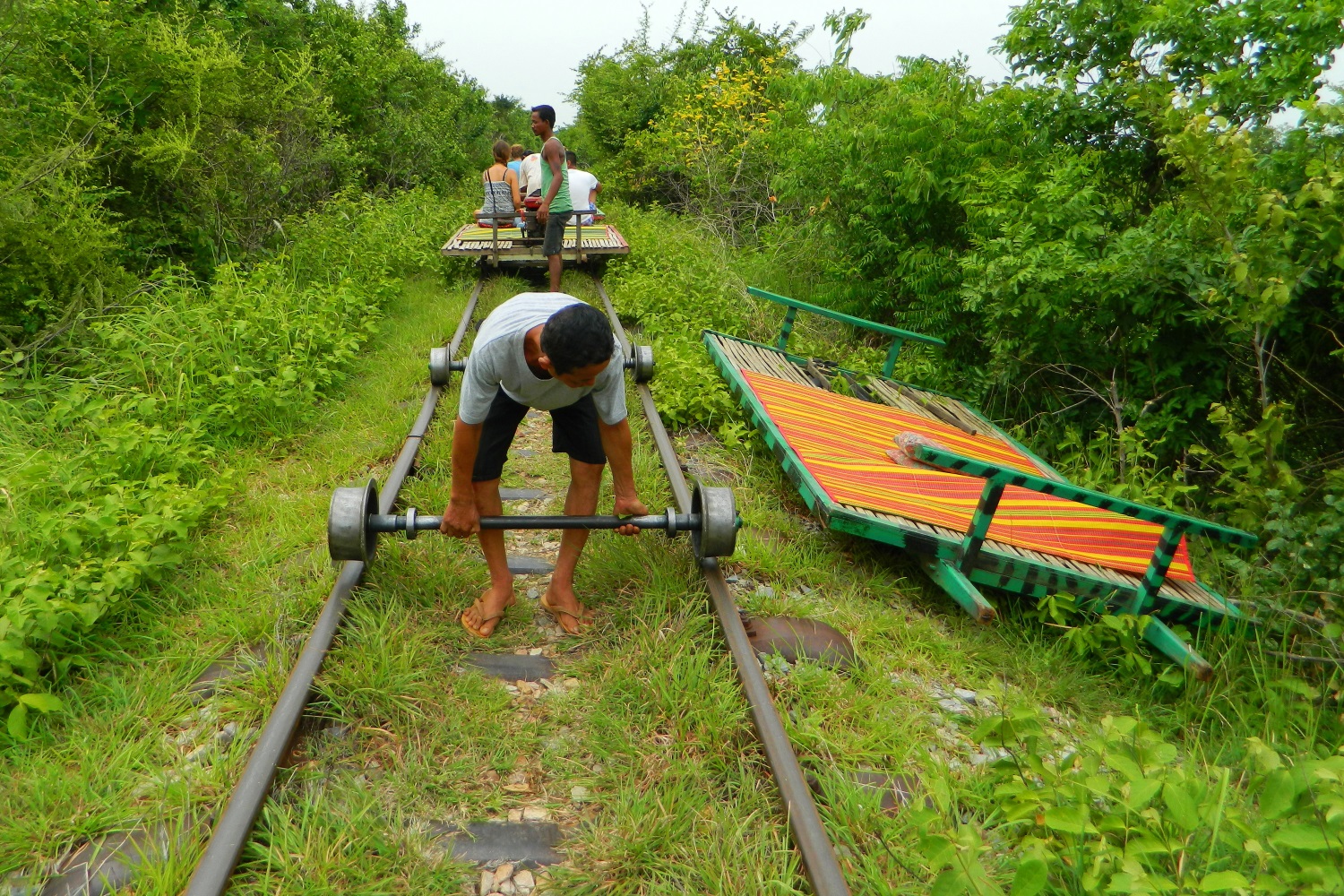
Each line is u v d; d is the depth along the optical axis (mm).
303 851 2371
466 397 3033
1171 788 2121
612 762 2867
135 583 3609
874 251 8578
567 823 2639
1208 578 4707
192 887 2123
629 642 3488
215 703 3004
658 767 2834
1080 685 3740
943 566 4055
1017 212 6520
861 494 4434
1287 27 5211
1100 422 6348
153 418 5430
